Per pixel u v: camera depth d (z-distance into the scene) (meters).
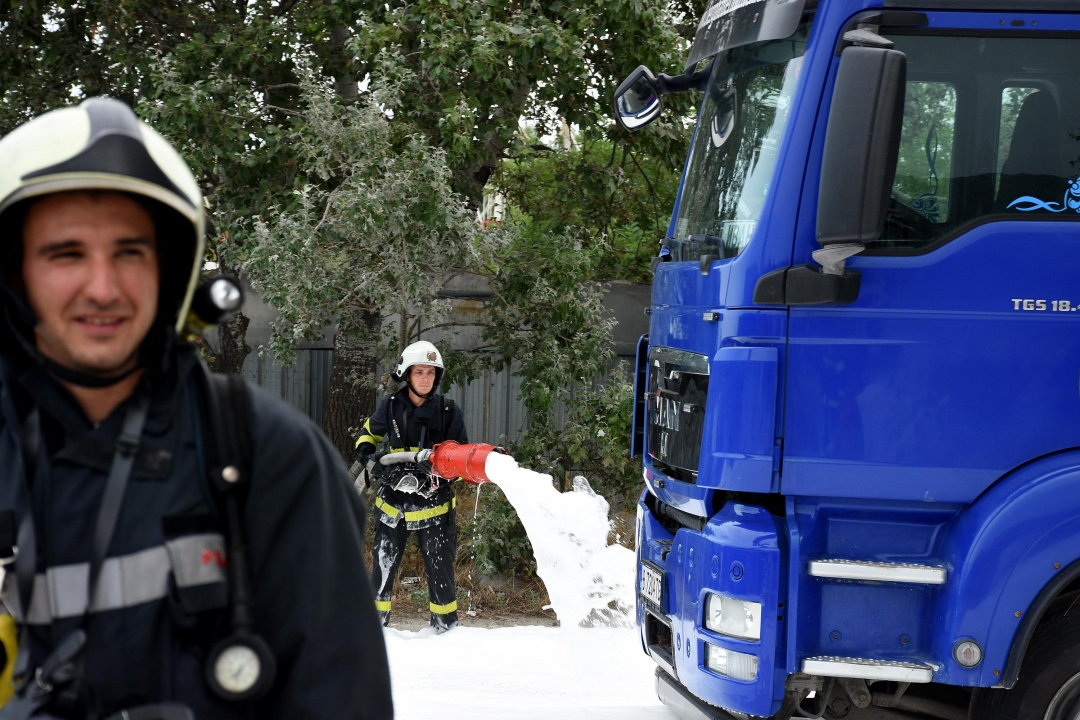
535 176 11.65
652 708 4.99
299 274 7.93
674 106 9.70
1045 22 3.66
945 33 3.67
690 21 10.45
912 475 3.58
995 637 3.49
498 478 6.38
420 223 8.23
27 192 1.34
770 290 3.59
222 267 9.36
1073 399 3.58
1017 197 3.65
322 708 1.44
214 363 10.59
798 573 3.61
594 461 9.13
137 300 1.39
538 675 5.77
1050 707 3.62
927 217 3.63
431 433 6.94
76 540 1.36
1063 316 3.59
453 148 8.48
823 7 3.69
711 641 3.74
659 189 11.94
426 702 5.07
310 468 1.48
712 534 3.77
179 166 1.46
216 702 1.38
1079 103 3.67
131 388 1.43
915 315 3.59
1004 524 3.48
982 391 3.59
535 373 8.94
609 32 9.39
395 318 9.95
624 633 6.53
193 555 1.38
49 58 10.56
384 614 7.05
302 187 8.62
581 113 9.70
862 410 3.60
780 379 3.62
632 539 8.73
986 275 3.60
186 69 9.39
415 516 6.93
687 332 4.09
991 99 3.68
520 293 8.82
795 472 3.60
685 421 4.07
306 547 1.46
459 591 8.09
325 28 10.30
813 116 3.65
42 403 1.38
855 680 3.86
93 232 1.38
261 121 9.40
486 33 8.51
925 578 3.55
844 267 3.56
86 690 1.31
